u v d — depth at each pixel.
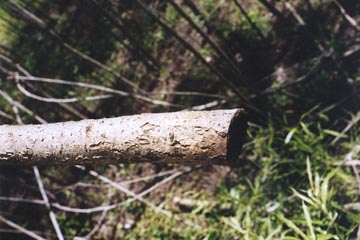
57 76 3.21
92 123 1.14
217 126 0.93
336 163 2.08
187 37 2.84
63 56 3.23
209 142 0.93
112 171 2.86
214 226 2.32
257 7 2.69
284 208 2.15
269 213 2.11
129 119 1.07
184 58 2.83
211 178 2.55
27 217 2.98
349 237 1.90
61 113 3.13
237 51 2.67
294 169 2.15
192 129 0.95
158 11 2.96
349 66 2.39
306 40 2.53
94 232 2.77
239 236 2.12
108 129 1.09
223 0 2.79
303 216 1.89
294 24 2.57
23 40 3.41
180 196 2.60
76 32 3.23
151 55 2.92
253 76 2.60
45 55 3.29
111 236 2.71
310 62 2.44
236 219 2.05
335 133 2.08
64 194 2.96
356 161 2.03
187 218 2.52
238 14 2.72
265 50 2.61
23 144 1.23
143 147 1.04
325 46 2.47
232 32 2.71
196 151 0.95
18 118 2.97
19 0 3.45
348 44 2.38
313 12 2.54
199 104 2.72
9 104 3.27
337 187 2.08
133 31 3.01
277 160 2.25
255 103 2.54
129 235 2.66
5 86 3.31
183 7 2.91
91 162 1.17
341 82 2.39
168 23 2.92
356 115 2.23
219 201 2.39
